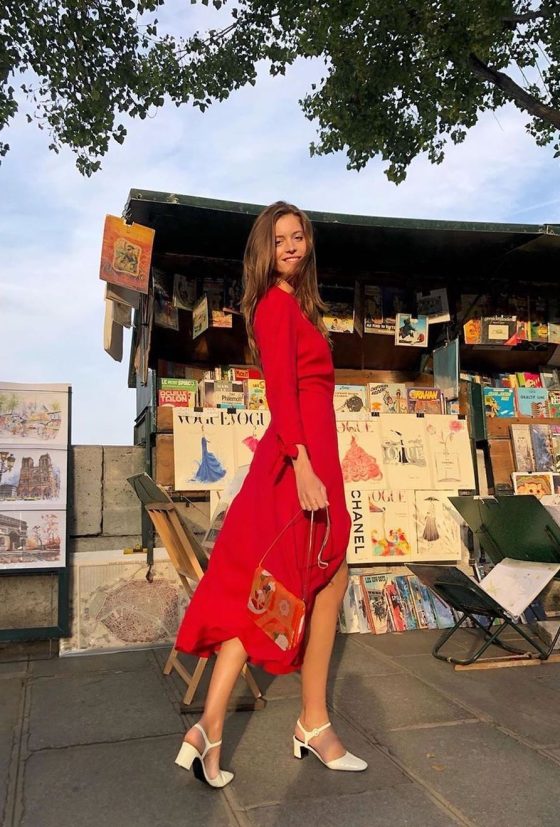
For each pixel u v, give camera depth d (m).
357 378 6.37
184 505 4.96
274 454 2.35
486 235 5.10
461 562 5.21
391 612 4.82
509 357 6.61
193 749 2.22
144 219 4.76
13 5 9.45
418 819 2.06
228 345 5.85
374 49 9.41
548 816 2.09
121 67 10.22
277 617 2.19
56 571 4.27
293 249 2.48
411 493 5.19
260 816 2.08
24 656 4.18
